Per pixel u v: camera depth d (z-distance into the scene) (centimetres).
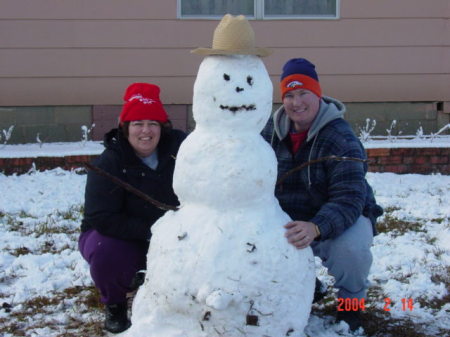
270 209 265
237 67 256
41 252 495
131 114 323
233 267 248
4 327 355
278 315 253
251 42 258
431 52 905
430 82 911
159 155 341
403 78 907
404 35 898
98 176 327
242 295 247
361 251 323
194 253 251
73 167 770
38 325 358
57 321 362
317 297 372
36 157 761
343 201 313
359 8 888
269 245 253
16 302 392
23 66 868
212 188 254
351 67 900
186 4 882
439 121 923
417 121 920
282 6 890
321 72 898
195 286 249
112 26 867
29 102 876
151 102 326
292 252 259
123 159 332
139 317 268
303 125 341
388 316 367
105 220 326
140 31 871
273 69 893
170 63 881
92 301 389
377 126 916
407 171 786
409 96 912
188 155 261
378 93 909
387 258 465
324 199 338
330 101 356
